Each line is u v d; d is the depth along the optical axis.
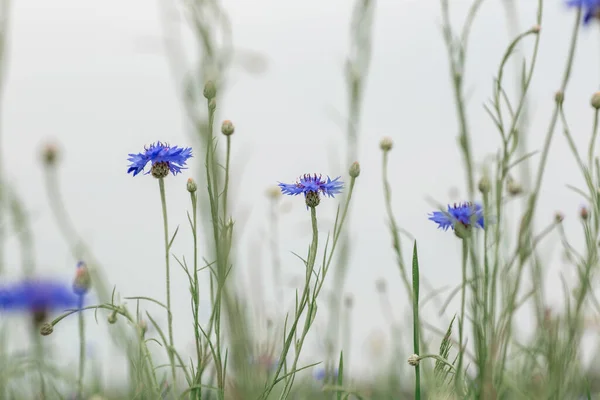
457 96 1.35
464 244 1.24
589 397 1.28
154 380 1.20
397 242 1.32
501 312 1.27
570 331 1.27
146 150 1.21
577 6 1.32
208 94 1.22
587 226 1.28
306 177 1.24
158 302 1.20
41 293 1.49
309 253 1.21
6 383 1.38
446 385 1.26
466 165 1.33
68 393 1.43
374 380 1.56
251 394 1.37
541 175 1.28
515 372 1.33
